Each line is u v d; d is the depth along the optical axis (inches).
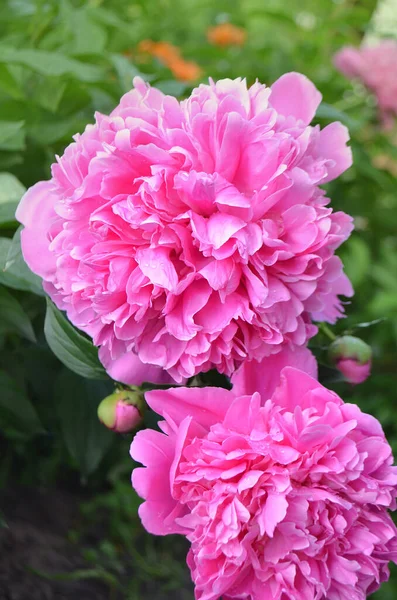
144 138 21.7
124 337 21.9
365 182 46.6
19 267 24.2
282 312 22.1
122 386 24.1
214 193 21.4
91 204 21.8
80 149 22.3
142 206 21.4
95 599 31.3
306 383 22.1
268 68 53.2
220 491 21.3
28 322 26.8
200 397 22.0
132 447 21.6
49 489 36.1
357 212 47.8
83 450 27.9
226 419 21.8
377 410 48.3
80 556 33.2
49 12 36.4
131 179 21.7
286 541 21.7
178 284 21.4
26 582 29.9
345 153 23.7
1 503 33.5
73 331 23.2
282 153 21.8
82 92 31.9
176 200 21.6
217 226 21.3
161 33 56.8
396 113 47.4
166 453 21.8
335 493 21.8
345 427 21.6
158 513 21.6
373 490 21.8
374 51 47.3
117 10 48.0
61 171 22.5
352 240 49.2
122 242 21.6
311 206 21.9
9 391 28.8
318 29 57.2
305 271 22.2
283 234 22.0
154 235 21.4
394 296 47.4
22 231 23.0
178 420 22.1
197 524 21.5
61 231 22.1
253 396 21.7
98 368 23.6
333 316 24.8
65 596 30.5
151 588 33.7
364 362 25.1
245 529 21.6
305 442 21.6
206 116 21.4
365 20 56.1
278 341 21.9
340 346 25.1
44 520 34.1
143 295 21.5
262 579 21.8
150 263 21.3
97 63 34.2
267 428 21.9
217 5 66.4
